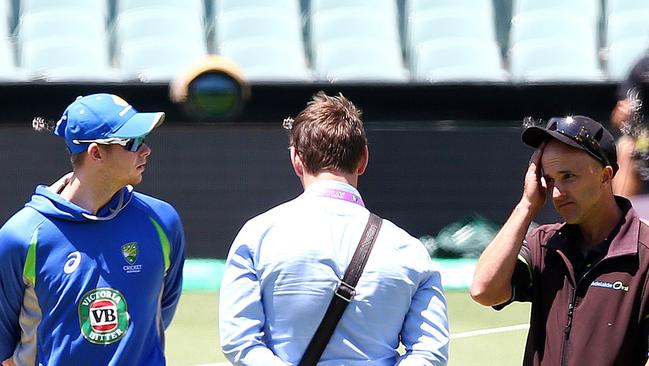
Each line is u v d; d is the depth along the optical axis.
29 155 34.12
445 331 12.02
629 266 12.38
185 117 34.41
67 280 13.16
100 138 13.18
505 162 36.03
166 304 14.51
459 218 36.22
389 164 35.78
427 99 35.50
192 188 34.97
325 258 11.63
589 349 12.41
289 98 34.75
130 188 13.78
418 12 46.47
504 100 35.62
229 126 34.72
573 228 12.94
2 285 13.21
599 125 12.77
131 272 13.45
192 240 35.22
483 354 27.77
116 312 13.33
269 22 45.38
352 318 11.61
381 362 11.77
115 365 13.30
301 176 12.50
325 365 11.61
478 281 13.02
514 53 45.06
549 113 35.53
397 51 45.12
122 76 42.28
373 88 35.22
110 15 45.81
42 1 45.56
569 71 44.31
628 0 46.69
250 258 11.87
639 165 19.95
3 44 43.84
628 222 12.57
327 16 45.88
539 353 12.90
